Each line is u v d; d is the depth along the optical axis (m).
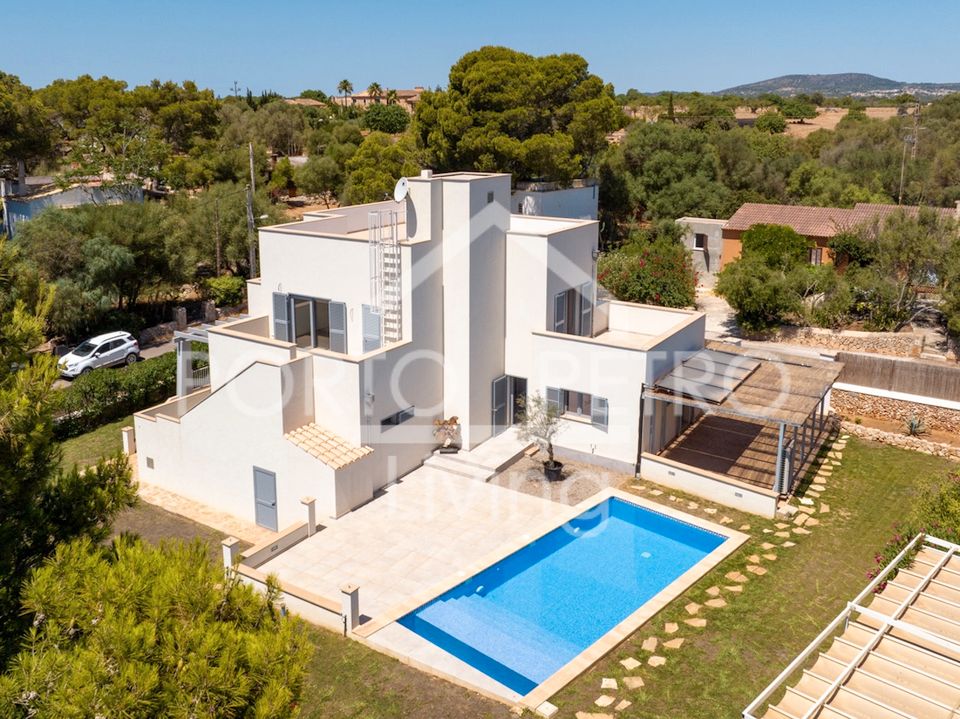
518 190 45.34
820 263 42.12
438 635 14.99
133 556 8.62
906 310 33.50
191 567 8.67
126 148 54.78
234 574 9.38
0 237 11.49
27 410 10.25
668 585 16.69
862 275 34.31
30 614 9.52
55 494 11.12
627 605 16.12
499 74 42.97
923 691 10.94
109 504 11.41
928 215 32.59
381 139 60.94
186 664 7.64
